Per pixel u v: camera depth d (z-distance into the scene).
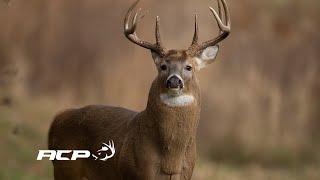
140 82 37.09
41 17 39.47
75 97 37.19
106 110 19.05
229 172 31.94
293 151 35.91
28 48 38.94
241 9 42.41
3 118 30.41
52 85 38.16
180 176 17.58
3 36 38.75
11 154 28.50
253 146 35.94
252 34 41.16
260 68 39.44
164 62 17.22
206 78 37.94
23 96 33.28
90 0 39.84
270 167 34.81
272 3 43.28
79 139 19.27
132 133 17.80
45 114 31.84
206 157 34.81
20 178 26.55
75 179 19.55
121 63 37.78
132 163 17.64
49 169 27.69
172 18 39.59
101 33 39.31
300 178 32.38
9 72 28.81
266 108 37.50
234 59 39.41
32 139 29.72
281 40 41.16
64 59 39.03
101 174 18.70
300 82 39.31
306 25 42.66
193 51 17.58
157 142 17.38
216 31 39.75
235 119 36.88
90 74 38.38
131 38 17.75
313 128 37.81
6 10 38.91
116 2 39.88
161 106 17.11
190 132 17.31
